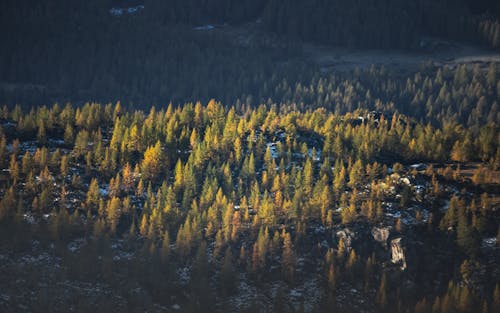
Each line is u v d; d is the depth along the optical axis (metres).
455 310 195.62
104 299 196.88
